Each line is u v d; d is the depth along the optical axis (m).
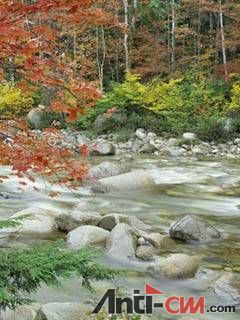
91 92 3.89
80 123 20.61
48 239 7.31
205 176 12.94
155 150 17.78
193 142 18.39
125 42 25.41
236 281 5.64
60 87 3.86
